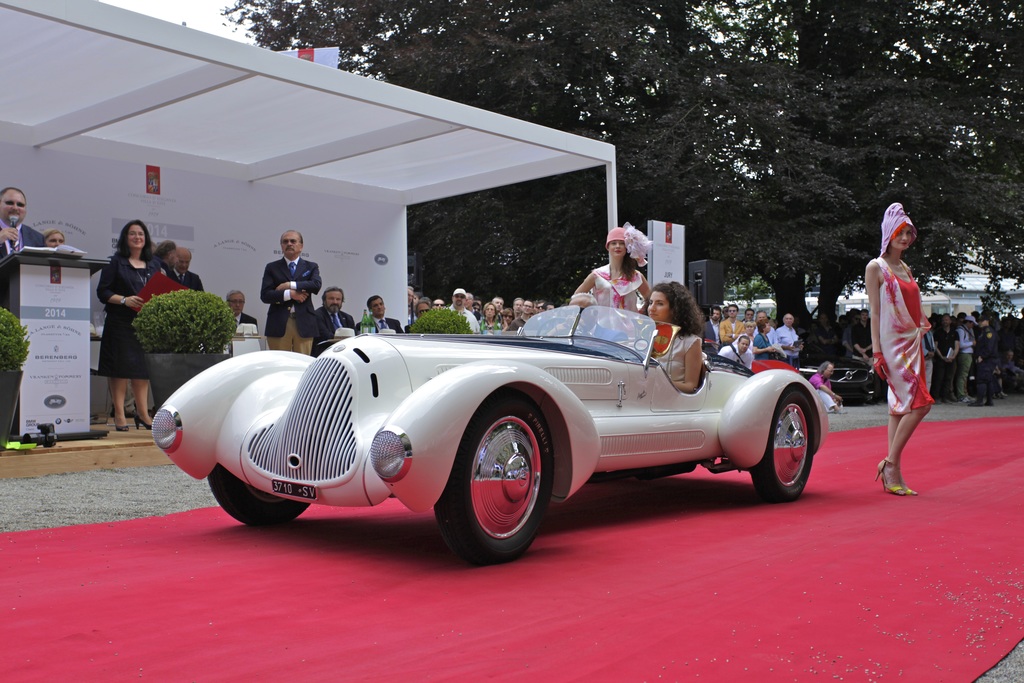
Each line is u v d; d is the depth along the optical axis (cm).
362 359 385
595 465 407
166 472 636
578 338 506
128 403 972
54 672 236
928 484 627
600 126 1939
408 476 340
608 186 1165
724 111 1845
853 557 390
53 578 333
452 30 1898
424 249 2033
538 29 1870
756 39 2241
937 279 2200
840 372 1678
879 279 580
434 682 235
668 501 550
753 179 1950
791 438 548
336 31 1912
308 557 378
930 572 363
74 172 1020
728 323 1463
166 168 1093
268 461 400
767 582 345
